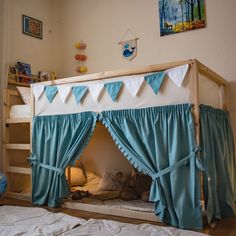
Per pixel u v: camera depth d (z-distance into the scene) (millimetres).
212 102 2756
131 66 3744
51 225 2148
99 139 3795
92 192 3227
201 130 2207
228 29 3154
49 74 4180
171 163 2219
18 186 3426
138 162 2406
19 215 2439
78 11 4199
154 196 2299
